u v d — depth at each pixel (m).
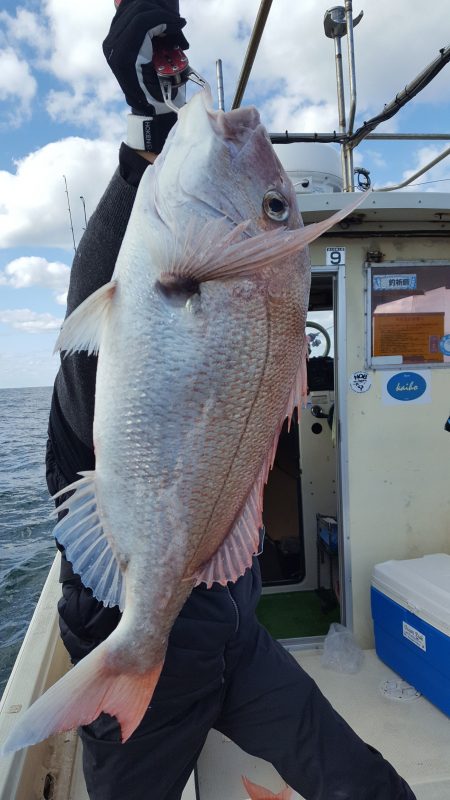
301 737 1.54
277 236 0.91
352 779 1.53
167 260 1.00
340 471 3.05
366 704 2.49
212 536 1.11
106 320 1.06
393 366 3.04
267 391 1.07
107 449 1.05
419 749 2.18
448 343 3.05
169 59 1.14
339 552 3.12
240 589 1.55
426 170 3.64
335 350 3.07
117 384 1.03
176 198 1.01
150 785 1.37
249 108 1.11
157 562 1.06
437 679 2.41
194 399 1.02
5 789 1.51
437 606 2.39
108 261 1.21
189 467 1.04
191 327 1.00
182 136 1.05
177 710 1.36
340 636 2.95
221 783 2.04
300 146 3.45
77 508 1.09
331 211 2.64
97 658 1.07
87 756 1.38
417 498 3.07
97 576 1.09
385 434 3.05
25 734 0.97
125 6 1.14
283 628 3.40
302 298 1.10
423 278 3.02
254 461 1.10
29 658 2.16
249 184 1.05
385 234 2.96
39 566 8.99
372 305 3.01
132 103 1.16
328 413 3.88
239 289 1.01
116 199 1.18
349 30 3.03
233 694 1.56
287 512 4.29
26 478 17.03
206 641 1.38
